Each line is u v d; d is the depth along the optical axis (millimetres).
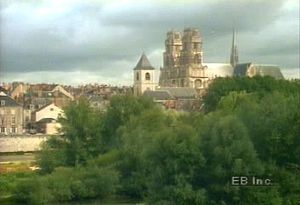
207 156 58812
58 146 82625
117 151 73812
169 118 78062
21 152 94438
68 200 67250
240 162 57781
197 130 60406
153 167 60688
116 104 88500
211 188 57938
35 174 73812
